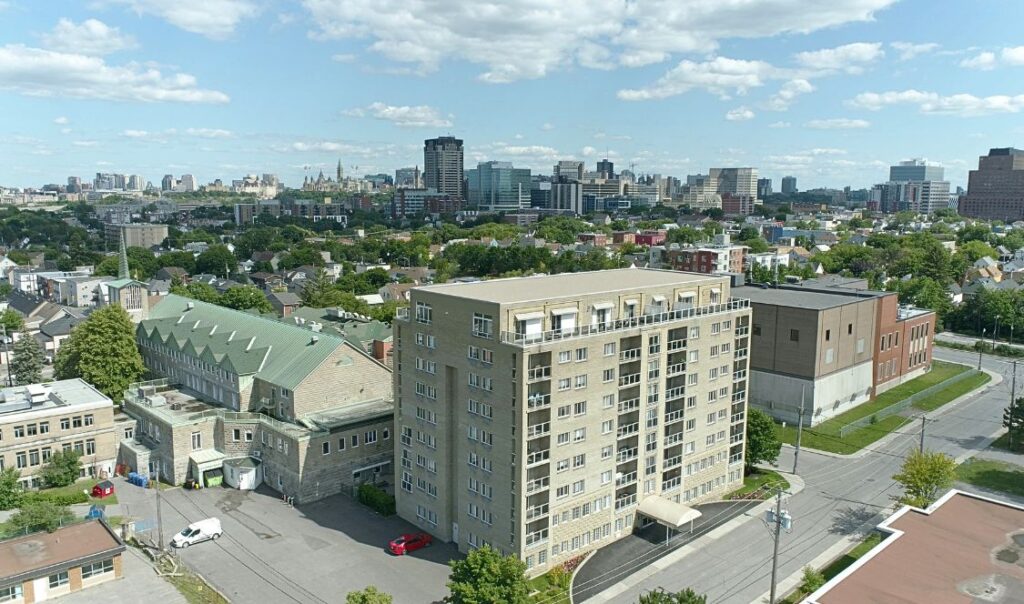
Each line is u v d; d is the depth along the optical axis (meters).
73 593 67.38
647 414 81.94
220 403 105.75
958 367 158.50
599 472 77.38
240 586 69.44
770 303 123.50
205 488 94.19
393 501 87.19
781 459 105.94
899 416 124.69
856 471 100.94
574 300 75.06
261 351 104.31
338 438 91.88
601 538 78.88
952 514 61.91
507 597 57.09
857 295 134.38
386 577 71.62
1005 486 94.38
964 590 49.81
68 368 120.12
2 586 63.00
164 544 77.75
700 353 87.38
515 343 68.50
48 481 93.31
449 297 75.31
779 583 71.19
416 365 80.69
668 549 78.62
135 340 124.56
